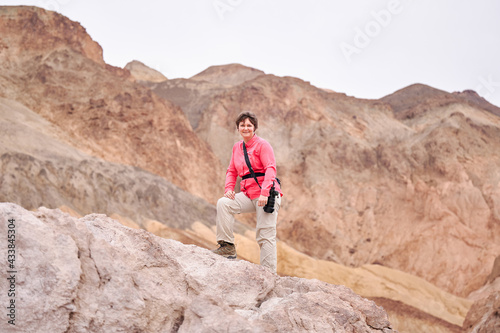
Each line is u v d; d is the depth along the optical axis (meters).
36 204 34.69
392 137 84.00
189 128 70.69
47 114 54.50
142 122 61.28
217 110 85.50
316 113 85.50
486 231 65.38
